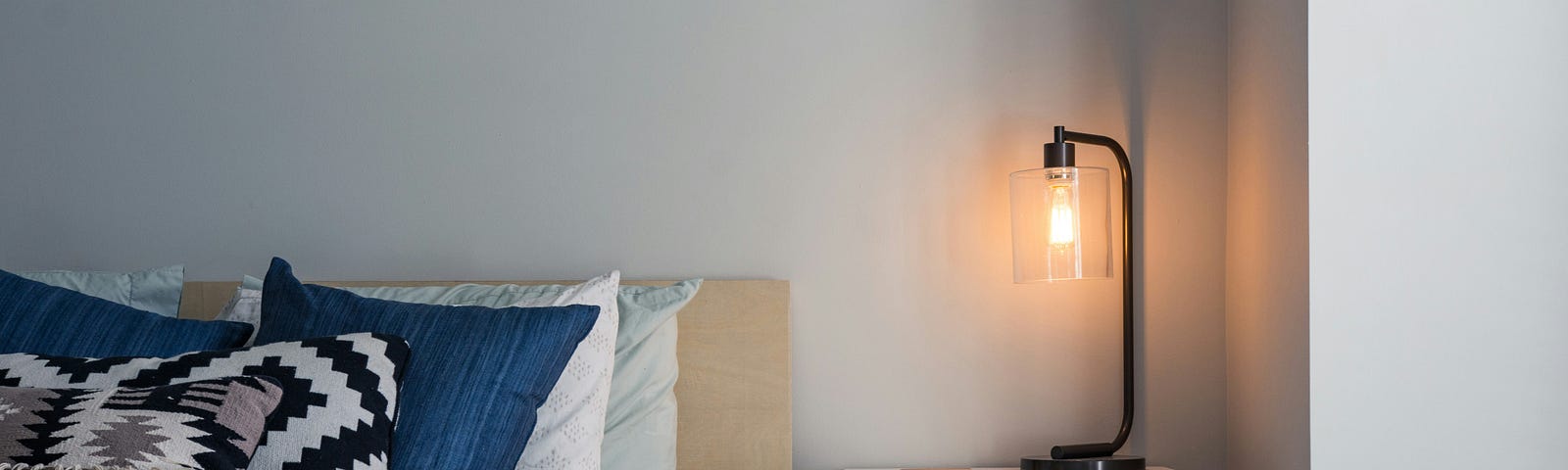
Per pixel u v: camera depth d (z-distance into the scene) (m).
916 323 2.06
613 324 1.66
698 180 2.07
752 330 1.99
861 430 2.06
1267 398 1.80
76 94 2.12
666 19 2.08
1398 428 1.59
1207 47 2.03
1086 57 2.04
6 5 2.13
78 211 2.11
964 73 2.05
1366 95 1.61
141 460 1.08
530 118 2.08
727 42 2.07
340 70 2.10
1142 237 2.04
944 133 2.05
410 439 1.33
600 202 2.08
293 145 2.10
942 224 2.05
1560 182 1.56
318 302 1.49
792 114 2.06
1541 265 1.57
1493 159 1.58
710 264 2.06
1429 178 1.60
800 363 2.06
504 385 1.39
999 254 2.04
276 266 1.56
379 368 1.31
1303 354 1.63
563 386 1.52
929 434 2.06
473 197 2.08
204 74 2.11
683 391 1.98
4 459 1.09
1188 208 2.03
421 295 1.79
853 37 2.06
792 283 2.06
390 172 2.09
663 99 2.08
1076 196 1.86
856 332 2.06
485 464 1.36
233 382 1.20
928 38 2.06
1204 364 2.03
